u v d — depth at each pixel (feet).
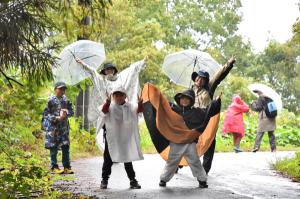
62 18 28.89
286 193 31.60
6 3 25.52
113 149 32.68
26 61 26.21
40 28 26.04
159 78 123.75
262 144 85.71
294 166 41.65
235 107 69.36
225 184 35.27
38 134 58.65
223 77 38.01
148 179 37.24
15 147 47.32
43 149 53.83
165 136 33.12
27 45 26.30
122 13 109.29
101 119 33.19
